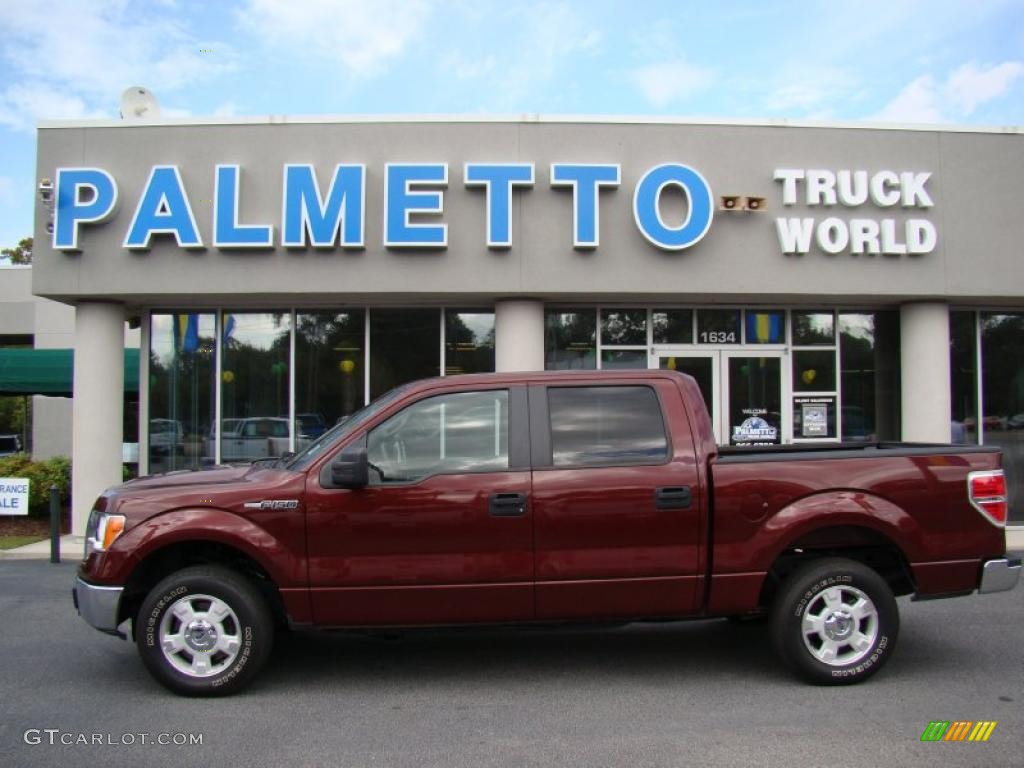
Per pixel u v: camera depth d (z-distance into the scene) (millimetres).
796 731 4316
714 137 10875
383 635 5051
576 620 4902
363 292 10680
